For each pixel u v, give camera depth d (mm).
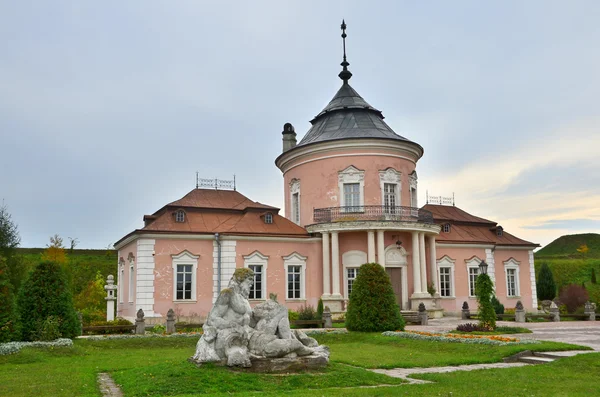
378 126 38250
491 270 41438
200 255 32594
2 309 18172
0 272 18422
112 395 10891
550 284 48719
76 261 52719
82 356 17578
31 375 13289
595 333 23391
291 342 12383
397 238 35000
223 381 11180
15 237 37500
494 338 19125
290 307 34094
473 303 40188
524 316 30922
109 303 31219
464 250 40594
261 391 10719
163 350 19422
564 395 10852
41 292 19922
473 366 15297
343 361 15711
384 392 10766
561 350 16906
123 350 19438
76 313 21109
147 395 10492
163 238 31828
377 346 20391
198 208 34531
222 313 12297
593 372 13781
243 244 33531
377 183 35844
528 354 16672
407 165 37344
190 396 10047
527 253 44062
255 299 33375
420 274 34406
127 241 33812
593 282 58219
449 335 20516
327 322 26766
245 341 12250
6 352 16406
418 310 32531
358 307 24016
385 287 24312
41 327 19328
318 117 40312
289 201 39688
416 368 14969
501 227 43844
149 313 30734
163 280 31469
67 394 10812
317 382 11594
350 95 40406
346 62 42062
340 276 34562
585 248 78812
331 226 33812
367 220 33344
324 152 36719
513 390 11328
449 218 43031
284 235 34406
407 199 36844
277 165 41656
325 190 36438
